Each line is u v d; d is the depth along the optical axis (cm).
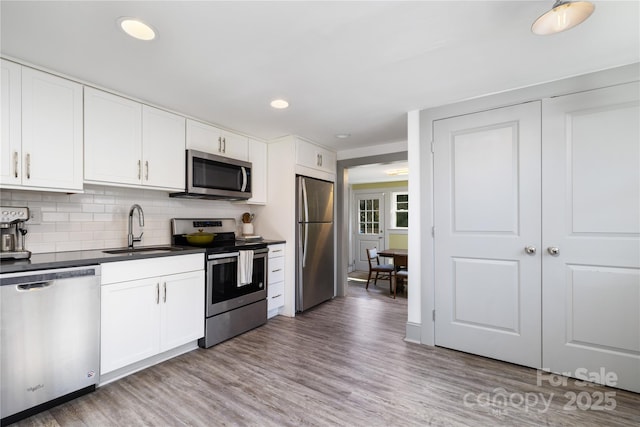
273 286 342
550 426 162
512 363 231
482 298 243
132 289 211
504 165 234
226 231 351
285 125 316
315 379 210
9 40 163
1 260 180
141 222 263
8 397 158
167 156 263
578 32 159
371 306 399
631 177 192
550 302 217
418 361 238
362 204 746
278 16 145
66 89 203
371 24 152
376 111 276
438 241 263
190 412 173
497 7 140
